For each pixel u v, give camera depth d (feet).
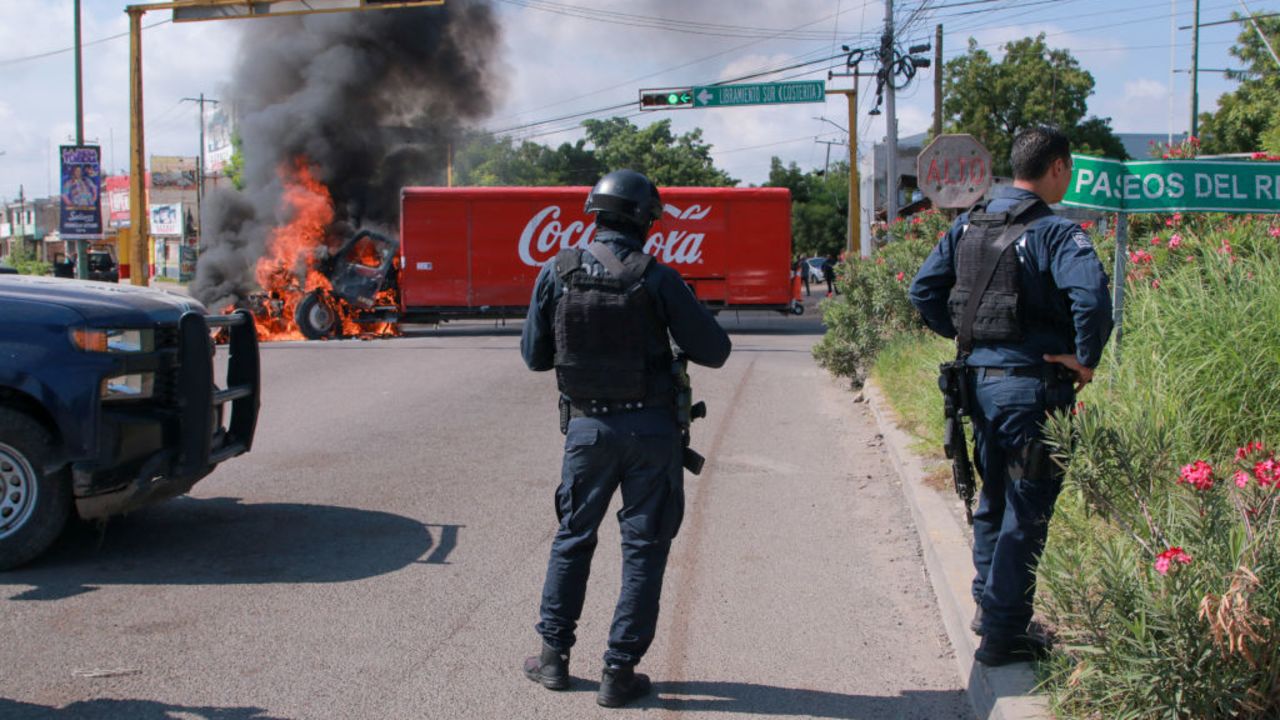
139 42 57.47
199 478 19.07
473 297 75.41
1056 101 149.89
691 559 18.92
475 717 12.45
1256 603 9.46
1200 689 9.57
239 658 14.15
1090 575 11.28
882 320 39.63
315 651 14.42
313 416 34.78
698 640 15.02
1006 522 12.00
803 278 154.61
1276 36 106.73
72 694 12.95
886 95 76.84
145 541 19.72
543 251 75.61
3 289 18.22
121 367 17.71
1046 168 11.96
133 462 17.98
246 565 18.31
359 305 72.90
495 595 16.78
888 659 14.29
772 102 77.66
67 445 17.35
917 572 17.97
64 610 15.98
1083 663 10.59
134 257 61.11
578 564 12.98
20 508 17.65
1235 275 20.85
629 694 12.87
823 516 21.80
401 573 17.89
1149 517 10.97
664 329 12.75
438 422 33.60
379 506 22.52
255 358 21.18
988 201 12.51
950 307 12.41
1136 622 9.84
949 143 31.60
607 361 12.33
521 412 35.68
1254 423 17.78
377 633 15.11
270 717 12.40
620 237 12.65
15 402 17.90
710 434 31.68
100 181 71.97
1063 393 11.66
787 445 29.78
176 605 16.22
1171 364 18.89
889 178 77.10
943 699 12.99
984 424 12.09
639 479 12.55
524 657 14.26
